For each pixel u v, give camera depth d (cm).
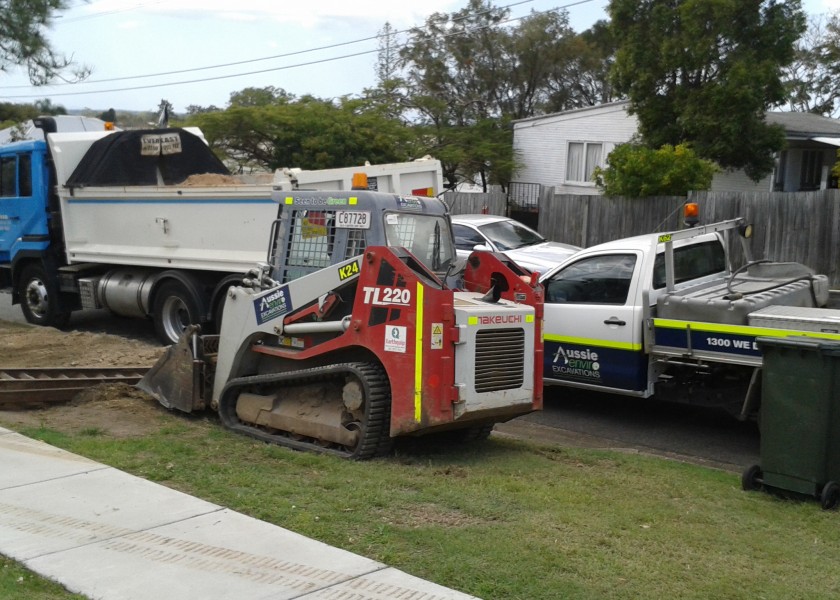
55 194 1434
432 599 446
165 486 630
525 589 457
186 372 861
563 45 3816
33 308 1520
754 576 485
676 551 520
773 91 2233
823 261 1642
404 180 1245
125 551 508
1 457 692
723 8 2155
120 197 1305
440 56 3744
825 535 560
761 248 1709
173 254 1248
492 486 646
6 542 520
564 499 616
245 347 820
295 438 779
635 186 1912
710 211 1766
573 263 967
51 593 454
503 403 715
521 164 2972
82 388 923
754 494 648
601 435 902
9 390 885
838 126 2680
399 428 694
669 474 701
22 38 1522
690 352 837
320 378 758
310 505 591
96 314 1686
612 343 910
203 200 1189
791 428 627
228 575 475
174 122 2961
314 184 1126
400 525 554
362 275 719
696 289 922
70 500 595
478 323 695
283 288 785
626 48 2350
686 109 2256
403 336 691
